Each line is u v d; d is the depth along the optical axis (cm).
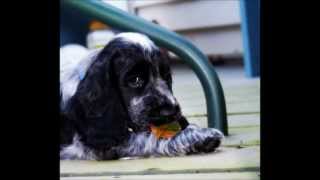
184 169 87
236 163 90
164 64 96
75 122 96
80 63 101
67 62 115
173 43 115
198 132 97
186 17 376
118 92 94
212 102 114
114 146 94
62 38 272
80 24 279
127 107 94
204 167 88
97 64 95
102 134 94
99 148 94
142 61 93
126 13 120
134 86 93
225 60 381
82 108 95
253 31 261
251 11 259
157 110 93
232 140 111
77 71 100
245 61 268
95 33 242
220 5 371
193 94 197
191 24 378
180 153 96
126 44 94
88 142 95
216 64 375
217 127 114
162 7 371
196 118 138
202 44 381
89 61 99
